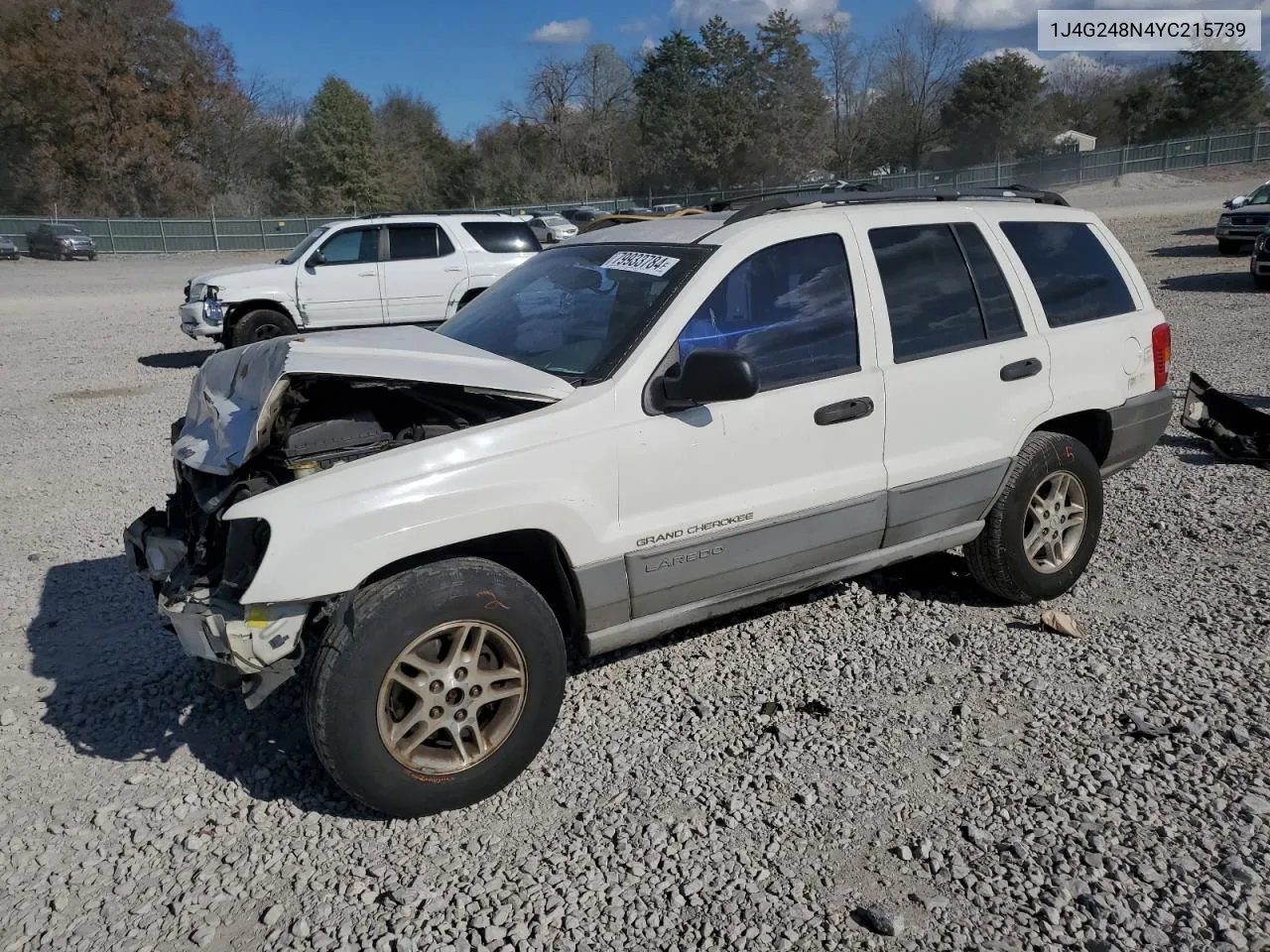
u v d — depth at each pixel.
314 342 3.72
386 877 3.08
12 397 11.70
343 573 3.12
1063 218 4.99
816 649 4.47
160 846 3.27
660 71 68.38
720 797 3.42
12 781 3.66
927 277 4.37
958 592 5.04
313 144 67.62
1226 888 2.89
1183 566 5.27
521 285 4.54
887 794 3.41
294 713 4.07
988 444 4.47
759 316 3.91
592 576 3.56
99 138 58.34
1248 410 7.26
